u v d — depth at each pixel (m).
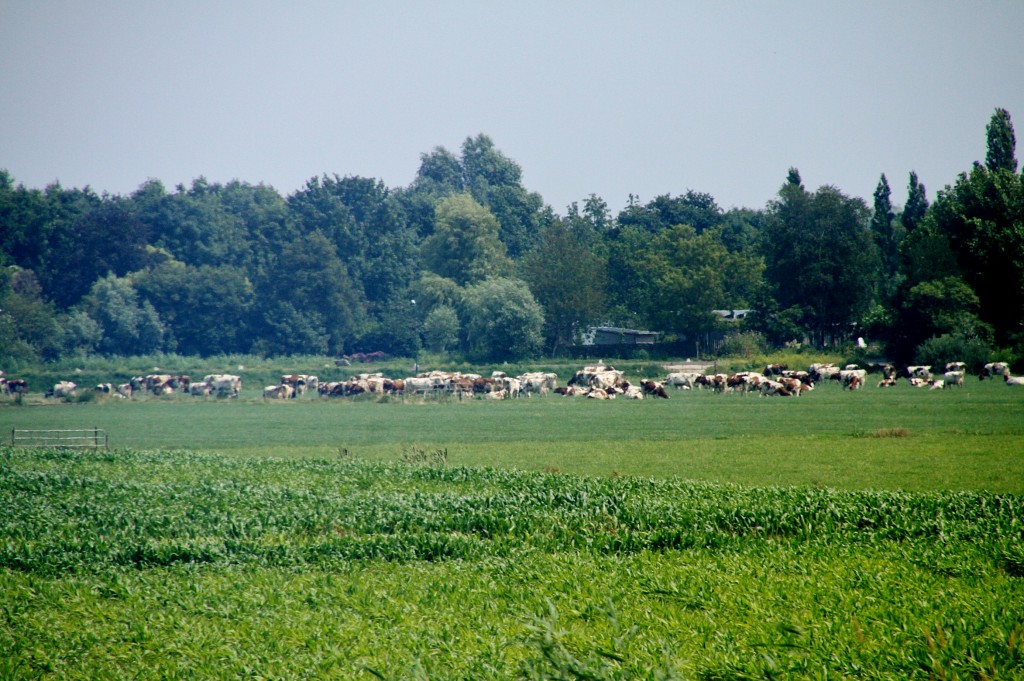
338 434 69.00
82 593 21.66
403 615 19.08
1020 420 63.38
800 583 19.98
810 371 118.00
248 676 16.20
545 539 25.81
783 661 15.22
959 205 127.69
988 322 121.31
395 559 24.36
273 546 25.72
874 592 19.14
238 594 21.16
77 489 37.81
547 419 77.62
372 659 16.55
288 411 95.44
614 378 111.56
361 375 139.12
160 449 57.56
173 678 16.31
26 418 89.44
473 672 15.48
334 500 32.84
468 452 54.22
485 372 136.62
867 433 57.06
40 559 24.83
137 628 18.81
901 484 37.72
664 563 22.59
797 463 44.97
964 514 27.09
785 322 144.25
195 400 116.50
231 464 46.25
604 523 27.30
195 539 26.98
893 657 15.14
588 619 18.31
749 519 26.59
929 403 79.75
